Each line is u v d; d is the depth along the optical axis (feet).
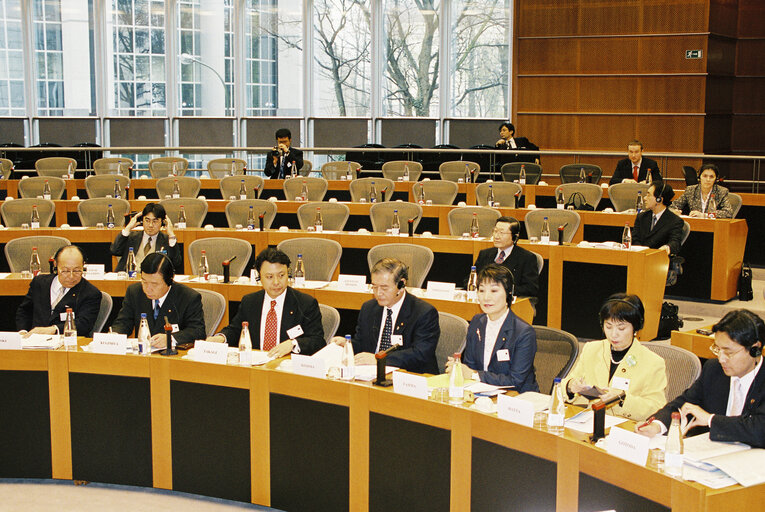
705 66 43.34
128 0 52.70
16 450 13.97
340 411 12.28
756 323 10.84
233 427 13.19
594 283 22.41
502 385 12.61
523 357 13.04
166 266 15.69
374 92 52.03
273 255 15.58
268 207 27.89
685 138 44.14
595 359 12.85
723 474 8.99
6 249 21.54
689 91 43.78
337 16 52.19
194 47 53.36
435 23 50.72
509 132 39.32
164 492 13.97
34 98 52.95
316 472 12.58
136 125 52.95
